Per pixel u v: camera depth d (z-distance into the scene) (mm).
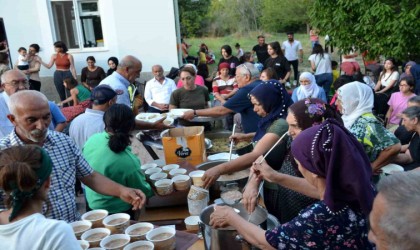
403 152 3391
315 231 1359
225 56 7602
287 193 2133
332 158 1341
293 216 2104
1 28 8492
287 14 19469
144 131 3334
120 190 2072
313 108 1887
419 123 3051
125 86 3730
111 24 8430
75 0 8383
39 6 8320
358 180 1318
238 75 3574
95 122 2842
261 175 1922
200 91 4801
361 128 2463
